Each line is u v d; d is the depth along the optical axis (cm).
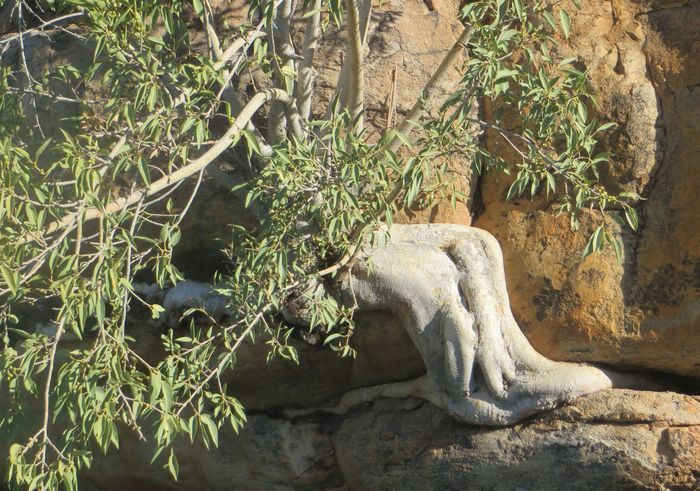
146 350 1956
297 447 1980
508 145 1881
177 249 1945
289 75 1568
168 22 1430
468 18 1844
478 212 1920
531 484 1728
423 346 1791
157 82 1417
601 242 1502
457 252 1817
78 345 1986
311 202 1644
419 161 1495
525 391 1734
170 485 2133
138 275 1947
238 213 1928
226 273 1920
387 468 1861
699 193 1753
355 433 1914
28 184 1405
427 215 1894
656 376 1811
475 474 1764
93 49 2092
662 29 1844
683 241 1756
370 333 1850
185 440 2047
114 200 1504
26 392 2050
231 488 2070
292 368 1911
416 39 1975
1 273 1338
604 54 1864
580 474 1681
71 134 2014
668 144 1800
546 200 1852
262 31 1678
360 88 1700
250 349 1888
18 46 2158
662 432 1639
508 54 1555
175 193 1955
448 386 1777
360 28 1805
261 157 1727
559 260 1827
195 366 1565
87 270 1959
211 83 1507
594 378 1725
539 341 1828
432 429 1817
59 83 2061
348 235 1714
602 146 1831
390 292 1791
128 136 1496
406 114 1942
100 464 2147
